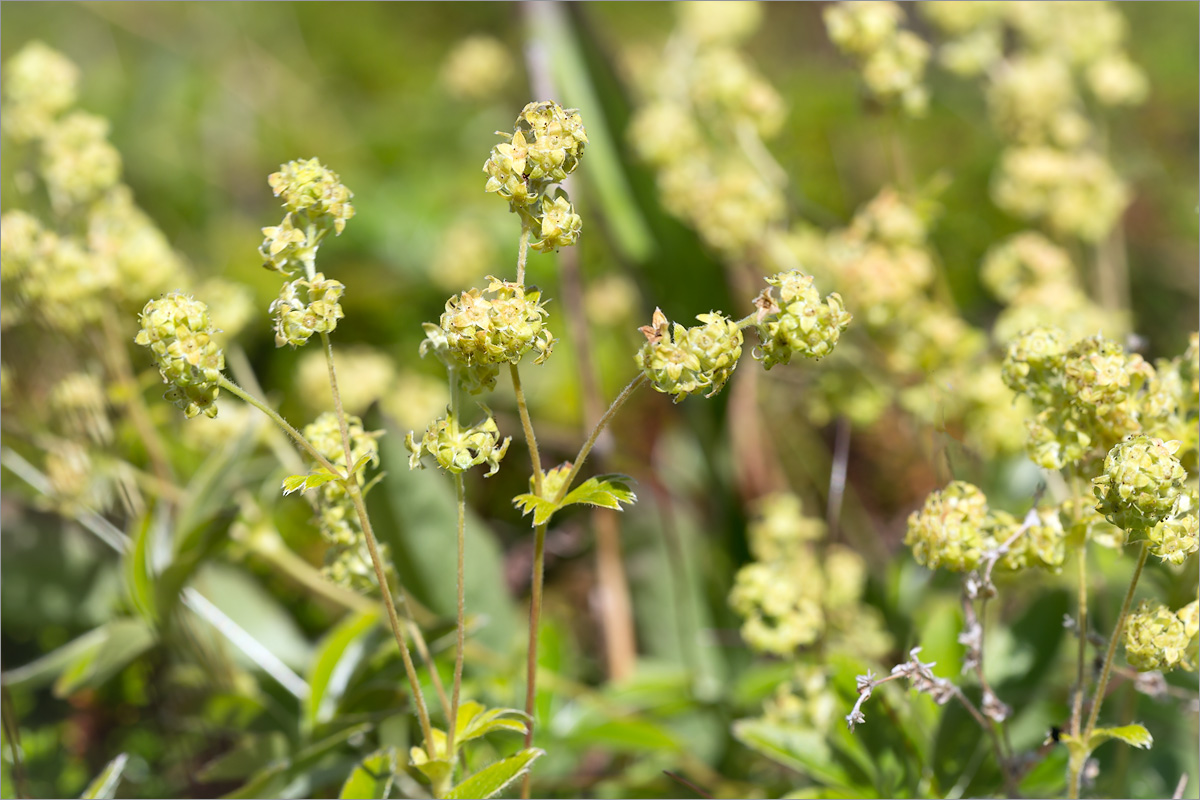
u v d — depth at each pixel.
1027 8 0.47
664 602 0.38
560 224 0.24
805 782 0.32
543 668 0.33
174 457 0.37
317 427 0.27
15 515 0.39
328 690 0.31
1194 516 0.25
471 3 0.83
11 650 0.37
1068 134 0.44
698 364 0.24
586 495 0.25
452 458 0.24
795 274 0.24
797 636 0.30
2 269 0.32
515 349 0.24
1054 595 0.31
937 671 0.30
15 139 0.34
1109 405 0.26
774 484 0.43
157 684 0.34
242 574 0.36
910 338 0.35
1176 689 0.29
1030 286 0.38
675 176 0.39
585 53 0.43
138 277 0.33
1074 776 0.26
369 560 0.27
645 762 0.33
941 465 0.32
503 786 0.26
